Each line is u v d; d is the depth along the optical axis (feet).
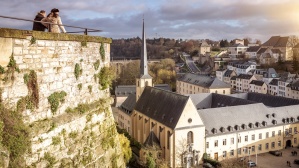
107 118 57.57
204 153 236.84
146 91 296.92
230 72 559.38
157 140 244.83
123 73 581.53
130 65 604.08
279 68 582.76
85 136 49.57
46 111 42.29
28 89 39.63
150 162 211.61
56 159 42.80
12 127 36.40
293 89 425.28
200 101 330.54
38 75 41.11
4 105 36.47
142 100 292.81
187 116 229.04
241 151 253.24
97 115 53.67
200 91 460.96
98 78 55.98
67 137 45.27
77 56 49.03
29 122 39.50
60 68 45.06
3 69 36.55
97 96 55.52
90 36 52.29
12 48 37.52
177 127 225.56
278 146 270.05
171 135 225.97
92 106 52.31
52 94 43.32
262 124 261.85
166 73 604.49
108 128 57.41
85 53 51.29
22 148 37.06
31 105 39.81
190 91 491.31
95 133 52.60
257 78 520.01
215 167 228.84
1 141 35.09
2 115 35.65
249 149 256.52
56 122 42.96
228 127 247.91
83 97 50.72
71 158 45.85
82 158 48.29
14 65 37.73
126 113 330.75
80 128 48.57
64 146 44.47
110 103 59.06
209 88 435.53
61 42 45.14
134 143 266.98
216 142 241.96
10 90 37.35
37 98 40.65
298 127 277.64
